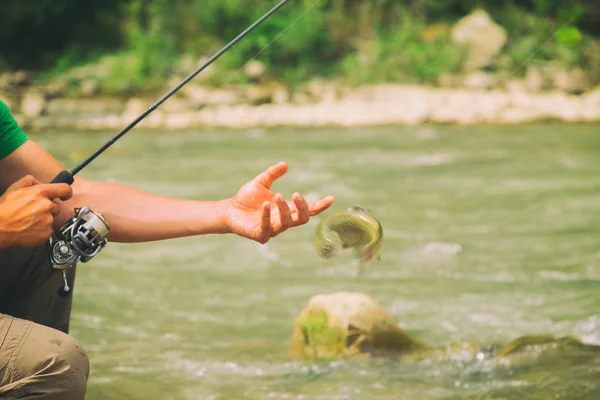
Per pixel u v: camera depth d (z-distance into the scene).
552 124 21.62
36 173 3.86
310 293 7.06
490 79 25.89
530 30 29.39
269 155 16.12
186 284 7.38
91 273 7.73
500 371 5.14
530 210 10.51
